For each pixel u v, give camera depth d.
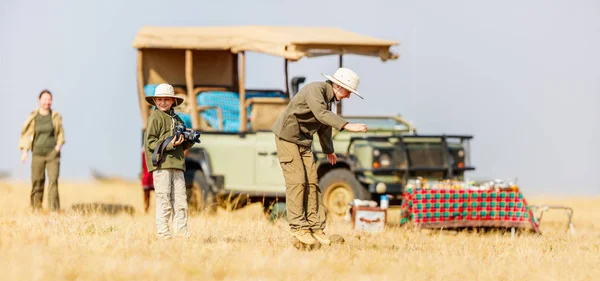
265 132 48.09
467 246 33.06
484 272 25.84
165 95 30.25
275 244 30.23
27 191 57.94
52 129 46.88
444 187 42.88
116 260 24.47
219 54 55.81
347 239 34.72
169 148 30.14
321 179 46.78
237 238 32.56
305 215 30.38
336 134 47.97
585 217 57.00
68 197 64.44
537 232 42.03
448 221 42.28
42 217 38.22
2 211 43.03
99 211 46.22
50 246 26.86
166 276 22.94
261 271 24.48
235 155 48.47
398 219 50.47
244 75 50.84
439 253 30.62
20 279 21.72
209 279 23.11
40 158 46.69
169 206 30.39
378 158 45.94
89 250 26.48
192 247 27.53
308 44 46.88
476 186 43.56
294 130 29.91
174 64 54.69
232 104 53.28
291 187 29.95
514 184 42.81
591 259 30.56
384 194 46.41
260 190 47.72
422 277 24.81
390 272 25.41
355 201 41.72
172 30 54.12
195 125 52.62
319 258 26.64
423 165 46.66
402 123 51.31
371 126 50.09
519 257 29.77
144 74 54.19
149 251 26.31
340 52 47.59
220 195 48.50
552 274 26.25
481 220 42.56
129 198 63.62
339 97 30.09
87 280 22.20
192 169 50.06
